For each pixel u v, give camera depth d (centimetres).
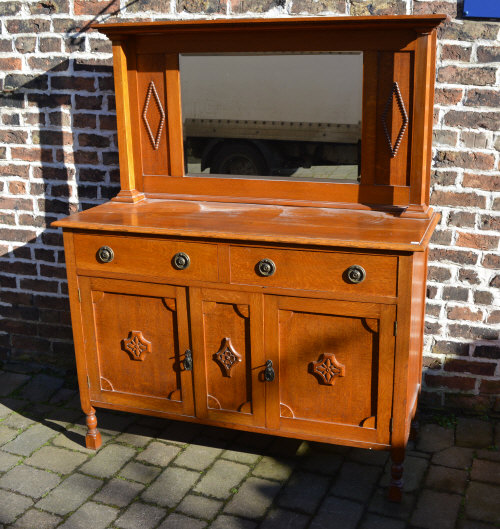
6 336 388
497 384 320
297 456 300
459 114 292
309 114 289
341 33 276
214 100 300
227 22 272
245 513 263
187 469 291
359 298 248
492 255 304
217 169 310
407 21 253
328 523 258
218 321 271
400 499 268
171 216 284
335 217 278
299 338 262
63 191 356
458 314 316
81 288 287
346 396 263
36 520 260
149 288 276
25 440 314
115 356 293
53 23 332
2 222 372
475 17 279
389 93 277
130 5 318
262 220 274
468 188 300
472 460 294
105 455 303
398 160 283
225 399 281
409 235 246
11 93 348
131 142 315
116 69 300
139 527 256
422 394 332
